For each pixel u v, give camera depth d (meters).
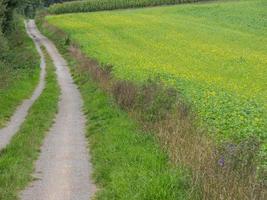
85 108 25.20
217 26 78.06
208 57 48.06
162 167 12.61
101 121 20.42
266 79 36.50
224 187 9.97
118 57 44.31
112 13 102.69
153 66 37.91
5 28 66.44
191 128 15.48
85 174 13.95
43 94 30.53
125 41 61.19
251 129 15.38
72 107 26.27
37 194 12.34
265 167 11.20
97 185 12.95
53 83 37.00
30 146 16.64
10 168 13.92
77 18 94.31
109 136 17.08
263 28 75.00
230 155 11.37
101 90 27.94
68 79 39.50
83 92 31.19
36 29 99.62
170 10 100.25
